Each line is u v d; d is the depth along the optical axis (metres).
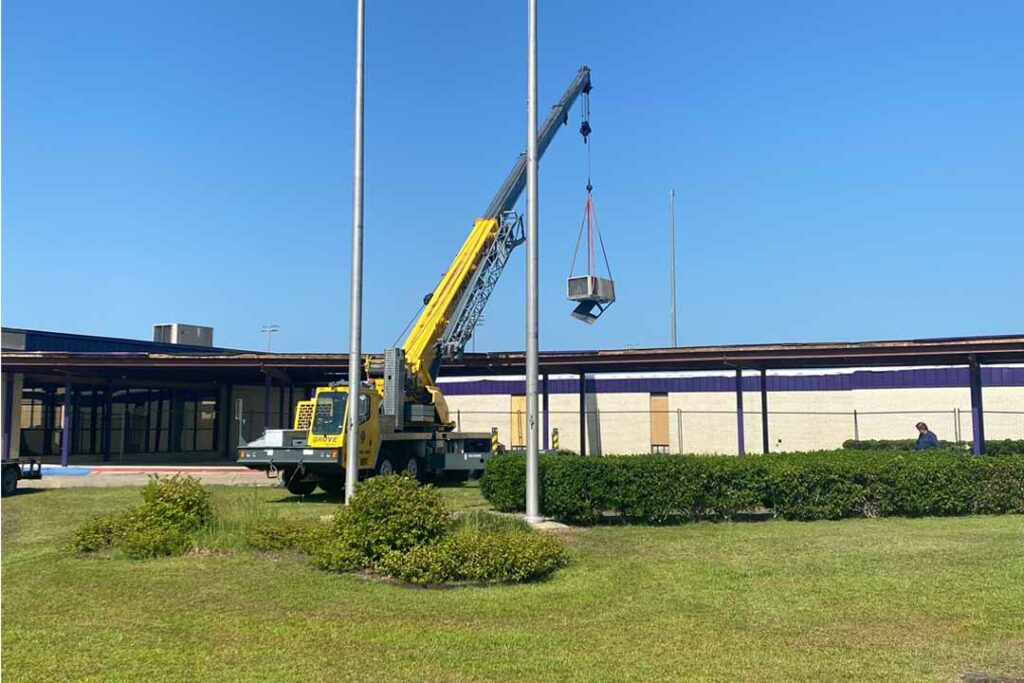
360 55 16.39
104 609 8.74
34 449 36.22
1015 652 7.03
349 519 10.92
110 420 37.28
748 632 7.72
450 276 27.02
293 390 45.38
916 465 15.45
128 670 6.71
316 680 6.47
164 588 9.67
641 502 14.49
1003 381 34.59
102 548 12.03
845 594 9.04
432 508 10.76
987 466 15.68
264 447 21.06
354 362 15.99
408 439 23.27
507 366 32.81
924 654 7.00
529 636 7.64
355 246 16.22
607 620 8.19
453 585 9.74
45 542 13.52
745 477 14.96
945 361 28.81
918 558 10.88
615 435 39.53
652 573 10.24
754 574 10.08
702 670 6.64
